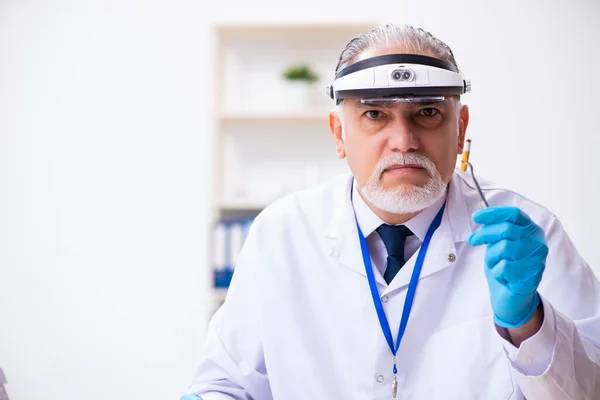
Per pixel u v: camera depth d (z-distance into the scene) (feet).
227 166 9.67
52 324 9.76
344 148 3.86
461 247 4.12
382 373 3.90
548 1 9.70
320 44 9.70
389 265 4.12
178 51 9.94
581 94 9.61
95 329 9.77
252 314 4.36
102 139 9.89
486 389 3.75
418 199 3.57
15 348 9.74
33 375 9.71
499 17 9.73
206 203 9.82
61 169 9.87
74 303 9.78
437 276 4.03
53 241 9.82
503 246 2.99
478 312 3.92
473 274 4.04
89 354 9.74
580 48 9.64
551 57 9.66
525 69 9.67
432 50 3.74
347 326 4.05
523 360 3.22
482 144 9.66
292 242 4.42
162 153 9.88
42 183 9.86
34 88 9.89
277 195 9.36
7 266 9.82
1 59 9.88
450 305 3.99
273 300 4.26
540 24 9.68
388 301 4.05
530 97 9.66
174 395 9.70
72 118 9.89
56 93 9.89
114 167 9.89
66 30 9.93
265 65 9.71
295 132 9.65
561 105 9.62
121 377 9.72
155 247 9.82
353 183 4.45
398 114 3.55
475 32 9.73
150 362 9.73
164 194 9.87
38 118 9.89
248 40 9.71
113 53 9.93
